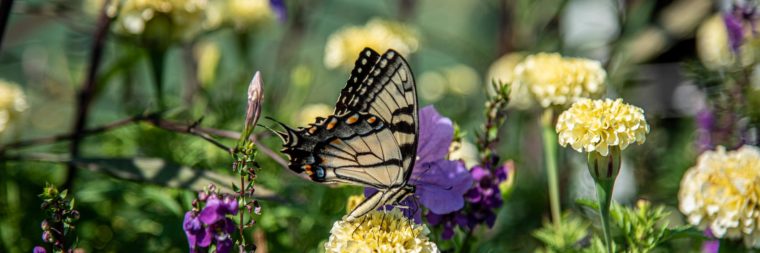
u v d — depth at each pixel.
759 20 1.03
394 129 0.90
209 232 0.86
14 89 1.10
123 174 0.96
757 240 0.92
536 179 1.21
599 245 0.96
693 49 1.36
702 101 1.10
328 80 1.38
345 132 0.90
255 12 1.17
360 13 1.49
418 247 0.87
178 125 0.96
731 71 1.05
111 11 1.05
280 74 1.26
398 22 1.33
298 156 0.91
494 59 1.40
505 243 1.13
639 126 0.89
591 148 0.89
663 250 1.02
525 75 1.02
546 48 1.31
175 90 1.21
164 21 1.04
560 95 1.00
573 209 1.16
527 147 1.25
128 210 1.04
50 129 1.27
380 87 0.90
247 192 0.87
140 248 1.02
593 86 1.01
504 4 1.37
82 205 1.04
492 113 0.93
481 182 0.92
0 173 1.05
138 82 1.23
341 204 1.04
